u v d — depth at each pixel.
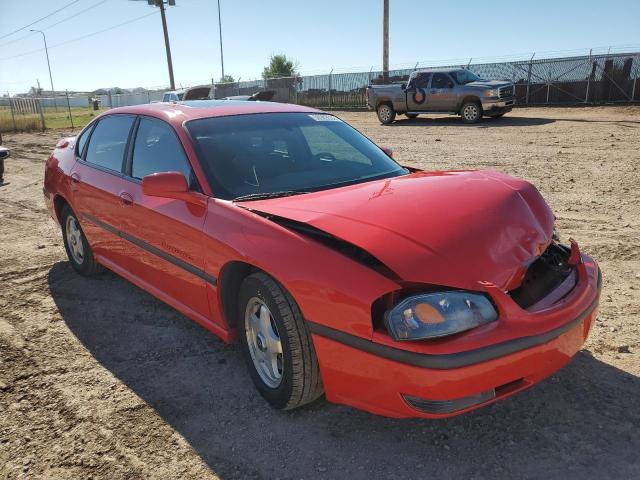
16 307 4.61
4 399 3.25
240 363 3.59
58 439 2.88
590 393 3.03
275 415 3.01
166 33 42.44
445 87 19.19
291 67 53.22
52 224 7.45
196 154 3.50
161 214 3.59
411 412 2.41
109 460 2.70
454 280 2.39
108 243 4.48
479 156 11.47
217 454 2.71
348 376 2.55
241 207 3.11
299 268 2.64
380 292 2.40
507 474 2.48
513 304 2.42
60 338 4.02
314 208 2.87
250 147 3.67
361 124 21.39
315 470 2.57
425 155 11.95
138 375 3.48
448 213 2.71
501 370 2.35
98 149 4.73
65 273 5.41
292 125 4.03
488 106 18.41
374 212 2.73
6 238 6.77
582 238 5.67
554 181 8.60
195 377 3.43
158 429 2.93
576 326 2.65
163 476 2.58
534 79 23.95
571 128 15.77
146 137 4.05
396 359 2.35
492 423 2.83
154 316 4.35
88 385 3.38
